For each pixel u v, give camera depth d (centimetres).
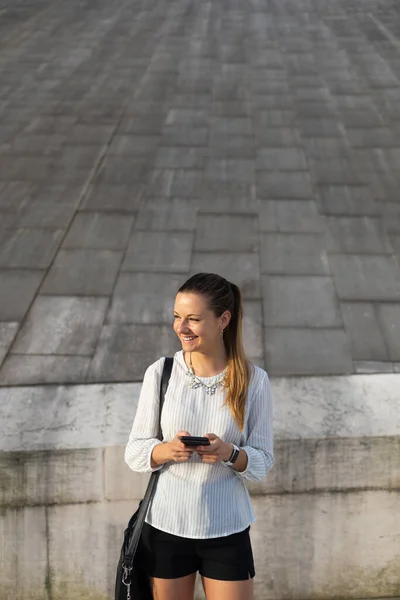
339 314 496
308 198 682
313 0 1534
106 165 755
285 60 1130
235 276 545
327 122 875
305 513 371
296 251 584
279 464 365
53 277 546
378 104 935
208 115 898
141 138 826
